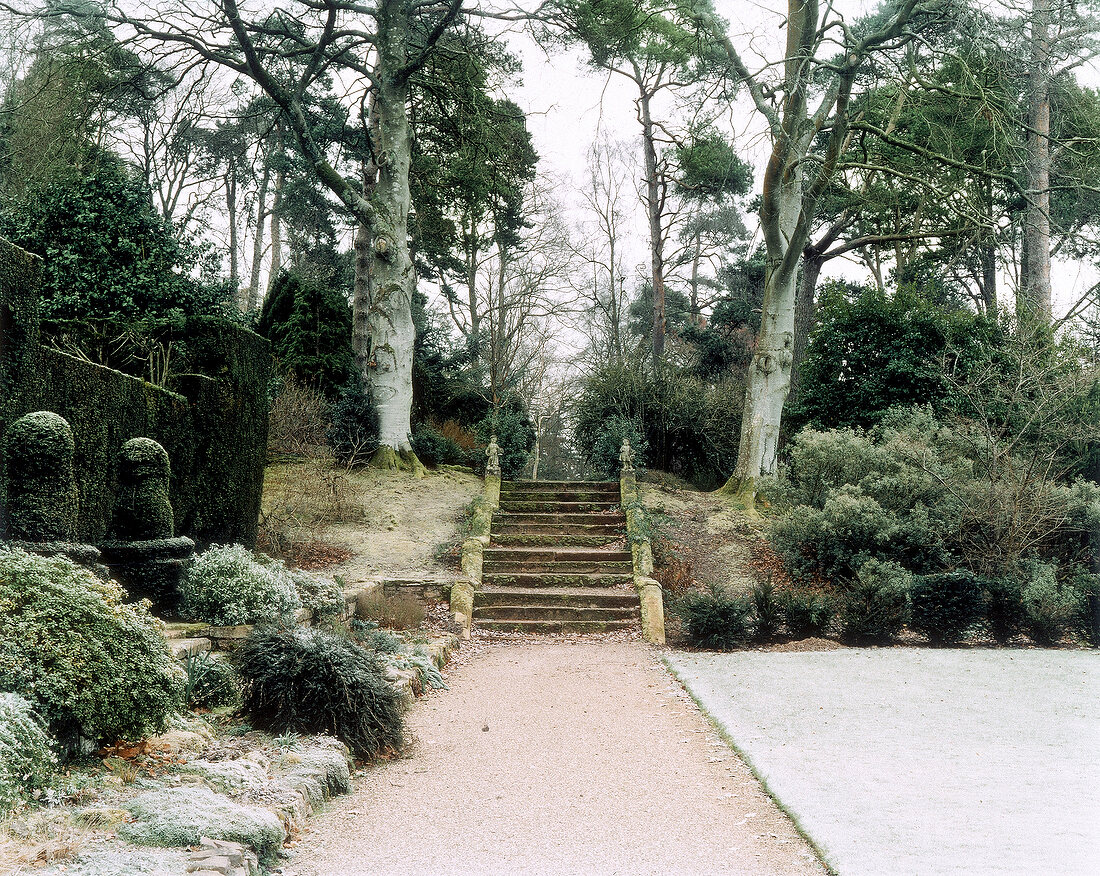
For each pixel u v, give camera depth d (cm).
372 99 2366
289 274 2286
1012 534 1398
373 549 1577
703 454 2383
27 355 772
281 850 443
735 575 1623
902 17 1569
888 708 820
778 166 1781
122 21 1792
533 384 3684
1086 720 769
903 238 2152
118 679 504
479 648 1239
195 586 883
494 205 2845
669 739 723
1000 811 516
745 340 3484
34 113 1759
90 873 339
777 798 546
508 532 1711
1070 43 1630
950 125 1966
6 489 741
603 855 457
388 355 2050
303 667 645
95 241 1529
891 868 425
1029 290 2116
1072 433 1594
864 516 1472
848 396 2059
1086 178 1866
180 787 465
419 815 524
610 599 1416
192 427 1088
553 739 724
